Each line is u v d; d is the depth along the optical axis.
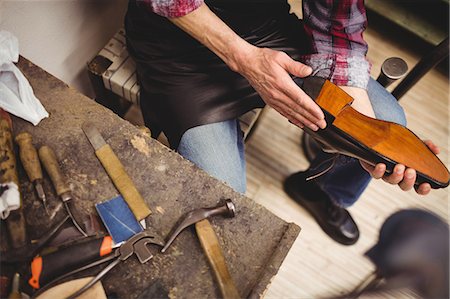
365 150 0.94
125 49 1.27
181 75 1.11
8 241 0.77
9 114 0.88
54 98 0.91
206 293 0.78
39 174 0.82
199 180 0.86
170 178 0.86
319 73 1.10
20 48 1.14
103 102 1.42
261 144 1.66
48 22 1.17
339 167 1.28
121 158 0.87
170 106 1.10
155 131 1.20
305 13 1.10
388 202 1.61
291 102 0.98
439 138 1.74
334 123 0.96
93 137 0.88
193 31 0.98
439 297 0.53
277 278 1.47
